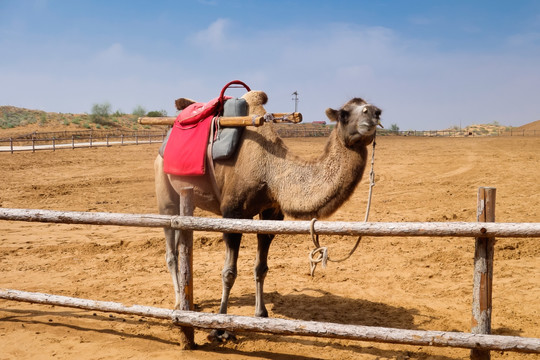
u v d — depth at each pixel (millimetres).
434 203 15328
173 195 6609
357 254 9500
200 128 5922
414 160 30203
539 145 43188
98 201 16531
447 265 8625
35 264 8906
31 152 34469
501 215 12719
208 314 4777
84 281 7828
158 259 9336
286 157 5562
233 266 5461
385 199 16359
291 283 7758
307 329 4395
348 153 5184
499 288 7273
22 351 5043
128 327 5805
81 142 48125
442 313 6348
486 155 32469
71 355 4961
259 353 5090
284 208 5453
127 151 37500
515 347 3959
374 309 6512
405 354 5094
